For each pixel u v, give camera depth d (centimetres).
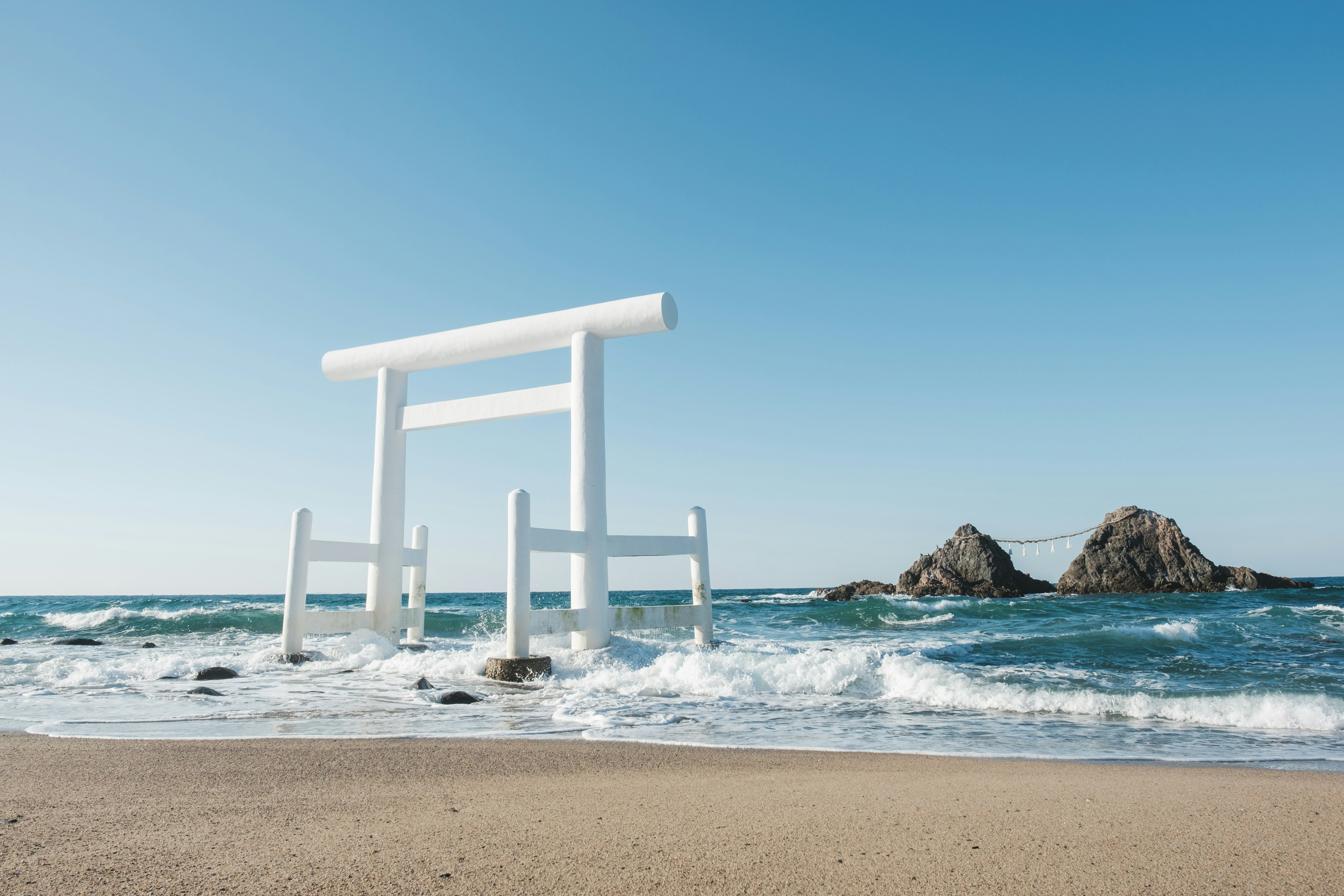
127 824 344
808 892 266
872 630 2014
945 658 1209
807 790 431
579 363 1134
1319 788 452
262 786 428
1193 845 333
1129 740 644
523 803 392
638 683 940
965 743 628
